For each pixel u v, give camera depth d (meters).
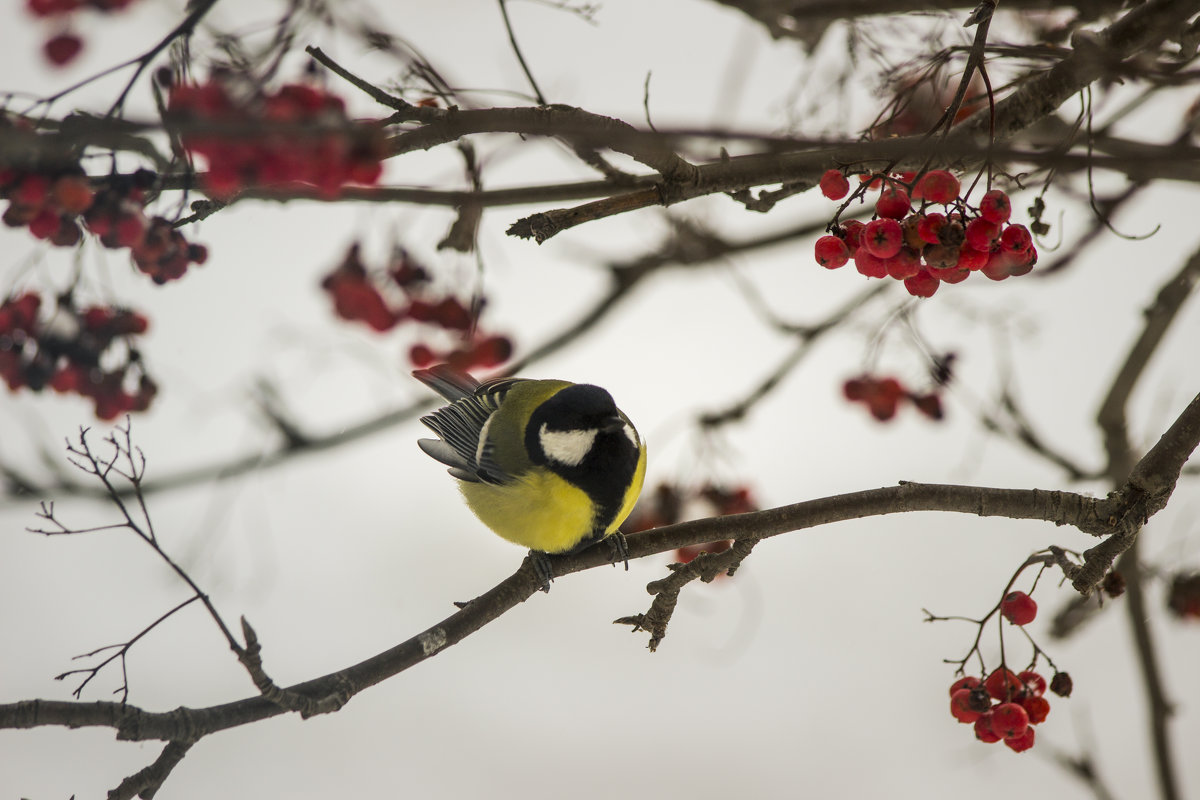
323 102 5.45
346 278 8.22
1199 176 6.04
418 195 6.85
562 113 5.76
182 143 5.42
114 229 5.75
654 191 6.54
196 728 5.38
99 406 7.27
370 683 6.02
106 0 5.79
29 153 5.04
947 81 7.41
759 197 6.90
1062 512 5.98
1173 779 8.39
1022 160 5.57
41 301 6.96
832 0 7.81
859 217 8.27
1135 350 8.88
